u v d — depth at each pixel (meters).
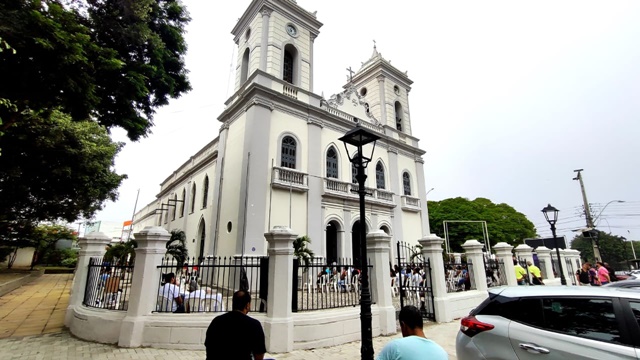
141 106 8.41
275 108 16.52
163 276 7.48
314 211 16.42
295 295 6.66
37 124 10.47
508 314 3.89
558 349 3.37
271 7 18.09
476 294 9.89
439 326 8.18
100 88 6.48
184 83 9.12
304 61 18.94
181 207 25.59
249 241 13.70
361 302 4.80
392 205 20.27
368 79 25.20
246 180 14.48
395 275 13.23
